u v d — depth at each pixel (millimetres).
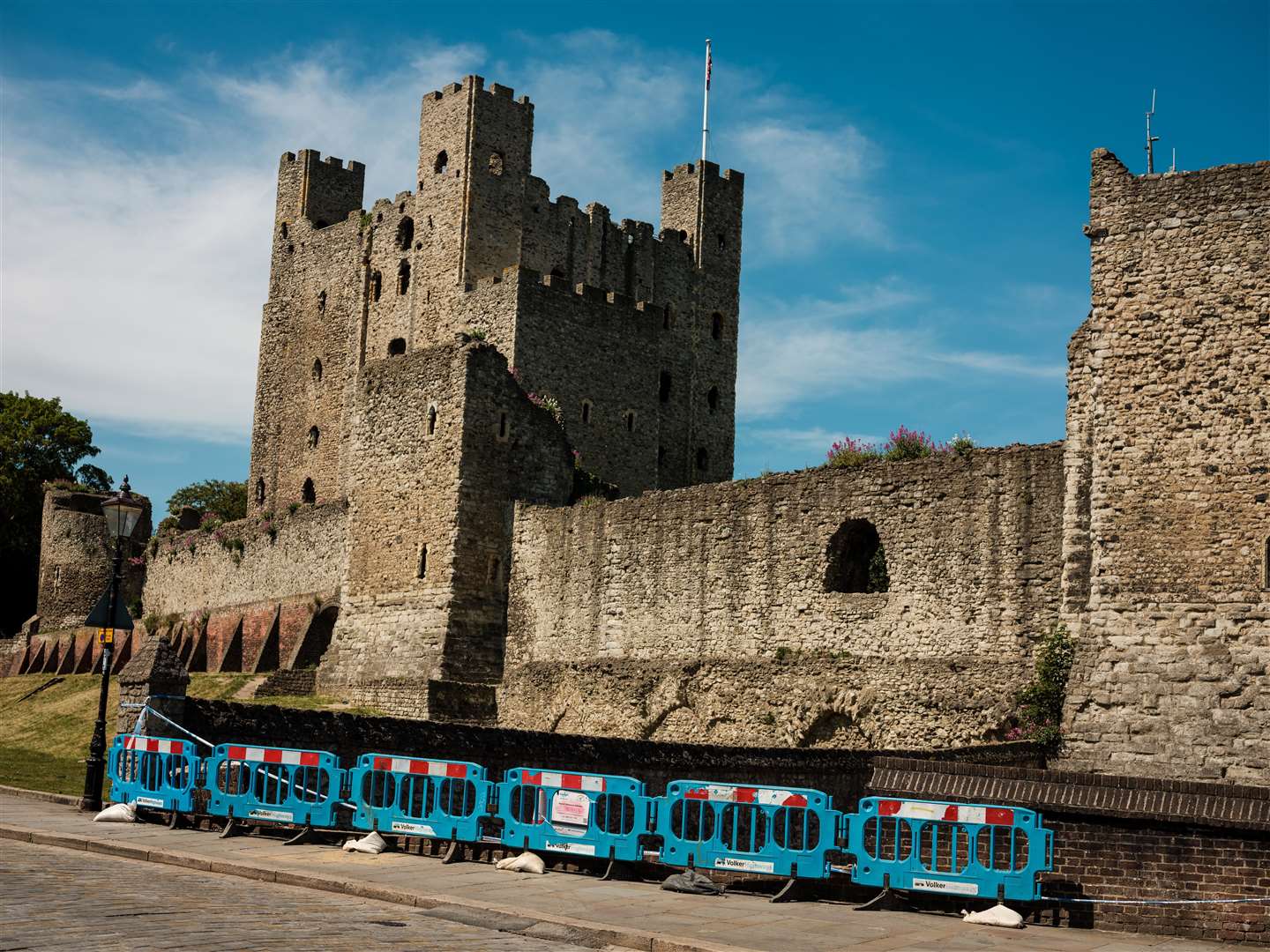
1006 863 23250
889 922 21250
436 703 49000
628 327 66375
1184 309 33688
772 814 23297
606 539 48062
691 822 31250
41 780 37531
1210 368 33219
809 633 42000
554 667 48438
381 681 51250
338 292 78125
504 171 69125
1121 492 33688
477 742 30578
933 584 39531
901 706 39406
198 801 27891
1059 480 37531
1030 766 33531
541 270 69875
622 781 24281
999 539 38406
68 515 92688
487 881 23250
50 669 81875
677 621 45406
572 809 24672
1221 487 32688
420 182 70562
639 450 66000
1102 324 34531
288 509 70188
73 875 22031
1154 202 34375
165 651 29641
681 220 77812
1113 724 32688
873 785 24469
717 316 77250
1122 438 33875
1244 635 31844
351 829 27547
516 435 53188
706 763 32000
